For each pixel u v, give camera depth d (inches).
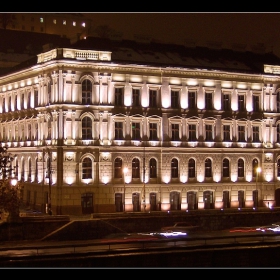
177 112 4028.1
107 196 3784.5
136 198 3890.3
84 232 3235.7
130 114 3880.4
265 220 3720.5
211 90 4158.5
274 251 2923.2
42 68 3905.0
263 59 4662.9
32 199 3993.6
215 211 3666.3
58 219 3262.8
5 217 3292.3
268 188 4328.3
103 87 3809.1
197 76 4104.3
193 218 3501.5
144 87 3939.5
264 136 4340.6
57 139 3713.1
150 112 3944.4
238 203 4212.6
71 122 3722.9
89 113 3767.2
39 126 3961.6
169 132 4003.4
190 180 4055.1
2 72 4968.0
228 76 4210.1
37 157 3976.4
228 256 2842.0
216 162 4143.7
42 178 3885.3
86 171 3754.9
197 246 2832.2
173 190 3988.7
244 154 4247.0
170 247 2775.6
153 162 3956.7
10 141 4387.3
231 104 4227.4
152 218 3410.4
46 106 3833.7
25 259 2529.5
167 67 3991.1
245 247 2878.9
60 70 3715.6
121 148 3838.6
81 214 3700.8
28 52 5447.8
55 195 3688.5
